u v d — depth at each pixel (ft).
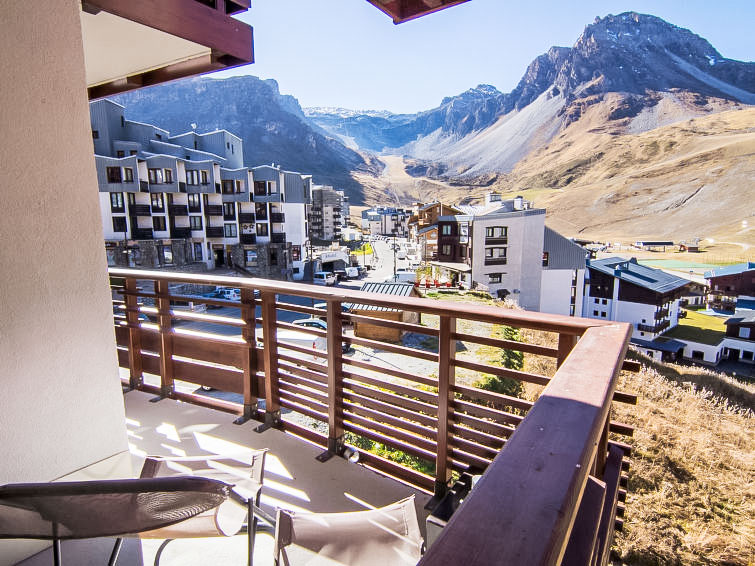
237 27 7.82
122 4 6.25
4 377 5.78
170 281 12.05
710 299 249.96
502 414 7.30
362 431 9.26
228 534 5.15
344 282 156.76
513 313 6.57
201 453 9.80
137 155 136.36
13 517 3.77
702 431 31.32
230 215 147.84
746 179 564.71
